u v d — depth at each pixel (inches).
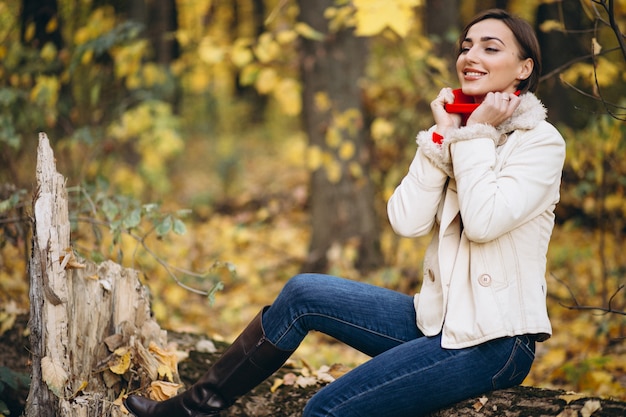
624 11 165.0
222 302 214.7
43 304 95.9
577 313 190.9
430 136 89.5
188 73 253.4
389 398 85.4
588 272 210.4
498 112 85.3
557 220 262.1
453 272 85.9
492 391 87.9
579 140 179.0
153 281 201.3
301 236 278.8
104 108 227.6
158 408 98.0
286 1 163.6
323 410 86.7
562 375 142.8
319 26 217.8
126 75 229.1
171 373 103.6
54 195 96.7
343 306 92.5
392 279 204.8
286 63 220.8
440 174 88.7
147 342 104.7
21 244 139.1
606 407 82.1
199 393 96.2
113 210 127.1
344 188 224.5
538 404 84.7
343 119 215.3
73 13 221.5
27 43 205.9
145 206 120.0
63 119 207.0
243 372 94.9
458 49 94.7
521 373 86.8
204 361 124.8
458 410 87.5
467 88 90.2
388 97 241.1
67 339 96.7
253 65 195.8
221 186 398.3
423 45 209.5
